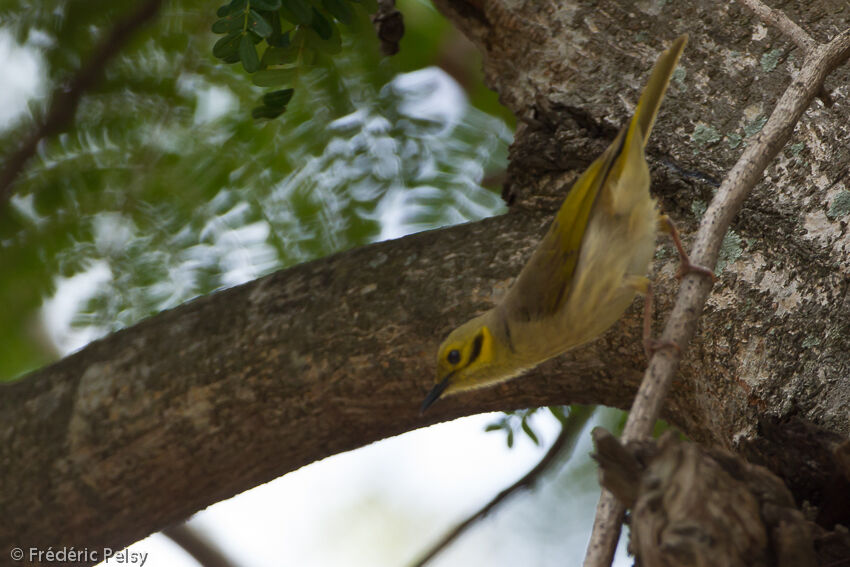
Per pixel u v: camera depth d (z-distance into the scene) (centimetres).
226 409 871
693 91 882
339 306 872
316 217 1062
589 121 898
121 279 1039
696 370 805
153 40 1124
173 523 944
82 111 1107
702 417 831
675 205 859
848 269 761
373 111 1091
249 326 883
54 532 905
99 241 1055
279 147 1079
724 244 814
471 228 909
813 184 808
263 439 884
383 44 1001
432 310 855
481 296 855
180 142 1102
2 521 897
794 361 752
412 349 855
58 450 887
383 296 869
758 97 862
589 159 888
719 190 693
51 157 1091
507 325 829
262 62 911
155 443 877
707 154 854
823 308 760
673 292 823
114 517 905
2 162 1093
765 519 509
